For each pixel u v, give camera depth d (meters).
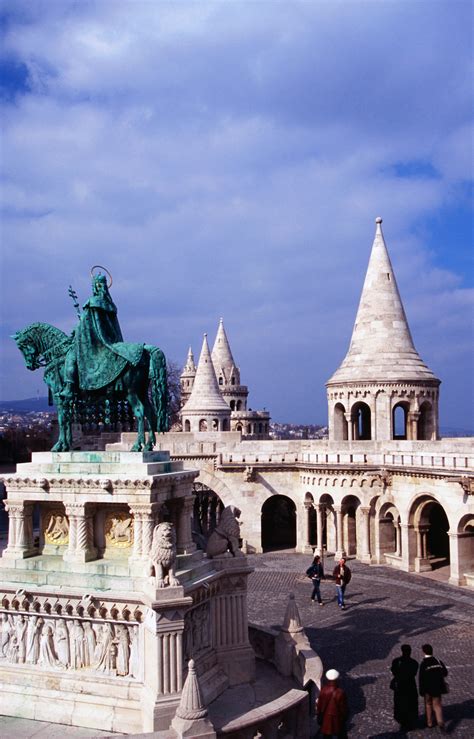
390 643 21.48
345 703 13.32
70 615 14.18
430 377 40.34
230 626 15.75
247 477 39.16
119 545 14.82
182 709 12.32
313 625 23.62
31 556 15.28
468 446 34.03
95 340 15.89
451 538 30.06
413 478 32.66
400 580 30.86
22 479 14.95
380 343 40.94
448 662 19.75
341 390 41.19
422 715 16.25
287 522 47.94
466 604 26.28
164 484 14.62
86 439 34.34
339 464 36.09
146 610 13.48
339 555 36.16
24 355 17.05
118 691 13.72
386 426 39.69
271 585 30.17
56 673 14.21
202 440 41.62
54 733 13.22
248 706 14.27
